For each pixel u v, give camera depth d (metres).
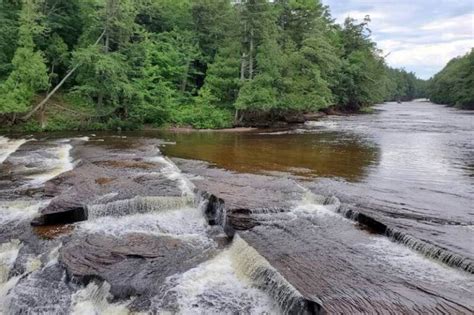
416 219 9.87
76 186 12.73
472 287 6.81
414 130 30.91
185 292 7.21
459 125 35.03
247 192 12.31
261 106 31.30
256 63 33.12
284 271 7.34
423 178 14.44
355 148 21.69
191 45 36.47
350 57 57.81
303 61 35.56
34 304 7.30
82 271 7.82
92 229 10.02
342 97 55.50
